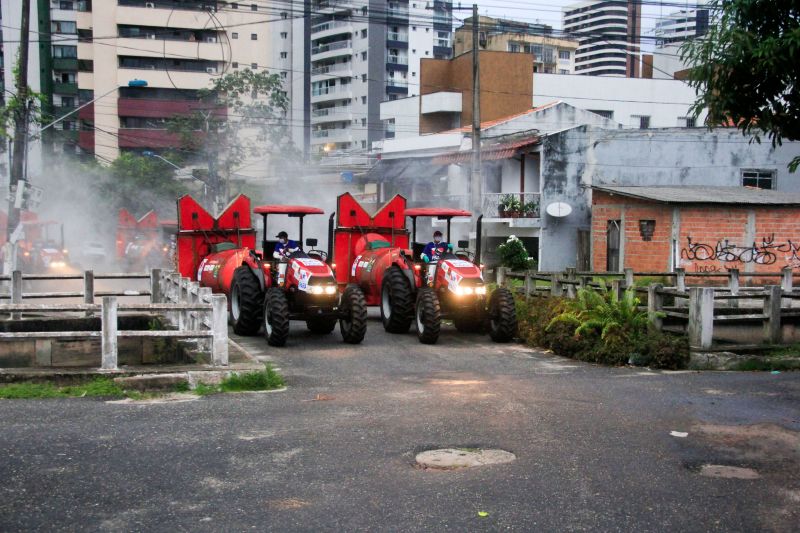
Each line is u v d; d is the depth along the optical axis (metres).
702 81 10.83
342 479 6.30
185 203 18.30
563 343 13.28
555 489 6.09
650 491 6.06
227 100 50.84
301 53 78.12
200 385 9.84
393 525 5.37
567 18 164.75
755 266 23.64
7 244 23.25
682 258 23.50
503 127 36.94
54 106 59.31
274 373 10.56
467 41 61.94
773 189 28.58
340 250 18.03
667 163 29.34
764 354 12.92
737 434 7.70
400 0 76.12
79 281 29.58
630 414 8.53
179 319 12.86
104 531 5.22
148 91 64.31
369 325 17.12
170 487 6.07
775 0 10.32
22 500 5.73
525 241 32.50
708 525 5.43
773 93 10.67
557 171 29.42
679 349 12.22
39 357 12.35
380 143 47.47
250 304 14.73
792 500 5.90
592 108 49.22
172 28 65.25
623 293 14.21
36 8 62.19
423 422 8.11
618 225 25.75
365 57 75.00
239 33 67.50
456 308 14.74
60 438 7.30
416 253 16.06
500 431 7.76
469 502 5.80
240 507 5.68
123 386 9.64
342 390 9.95
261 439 7.41
